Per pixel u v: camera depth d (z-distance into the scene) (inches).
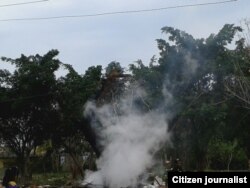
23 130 1387.8
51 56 1355.8
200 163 1359.5
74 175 1504.7
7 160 1969.7
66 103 1282.0
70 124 1322.6
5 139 1405.0
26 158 1407.5
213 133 1315.2
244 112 1414.9
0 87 1317.7
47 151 1619.1
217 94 1294.3
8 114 1341.0
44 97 1299.2
